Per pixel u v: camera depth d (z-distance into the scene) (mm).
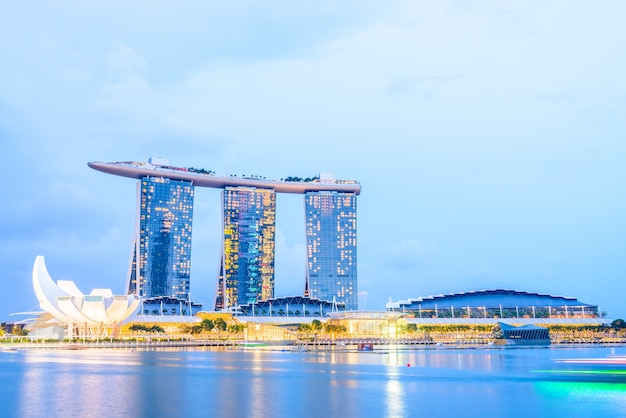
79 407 54156
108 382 77000
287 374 91375
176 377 85062
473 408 54219
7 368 102625
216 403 56719
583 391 68188
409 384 75438
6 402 57531
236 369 102438
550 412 52250
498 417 49500
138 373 92125
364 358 143250
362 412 51344
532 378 84438
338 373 93875
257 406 54719
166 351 189250
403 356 154000
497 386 73250
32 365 110562
